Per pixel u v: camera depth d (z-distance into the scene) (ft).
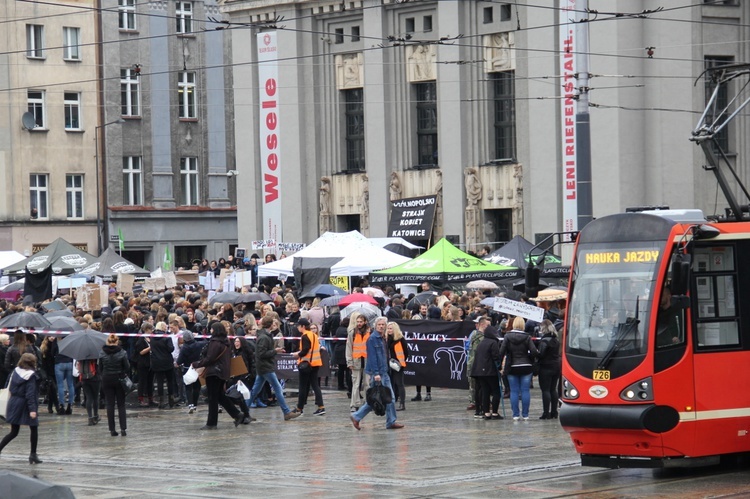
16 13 255.70
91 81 264.52
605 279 71.46
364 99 217.15
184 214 275.18
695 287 70.13
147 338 116.06
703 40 186.60
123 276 166.50
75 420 109.29
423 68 210.59
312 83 224.33
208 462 81.46
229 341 101.91
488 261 150.51
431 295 134.10
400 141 214.69
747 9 190.70
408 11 211.20
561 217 190.49
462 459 79.61
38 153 260.21
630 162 184.24
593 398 70.18
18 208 257.96
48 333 113.29
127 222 269.23
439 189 209.05
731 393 70.69
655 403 68.49
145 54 270.46
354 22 218.59
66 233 263.29
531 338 101.09
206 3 278.05
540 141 192.54
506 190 200.95
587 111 110.22
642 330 69.31
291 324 123.54
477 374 100.07
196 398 112.06
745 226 72.38
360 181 219.61
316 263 149.79
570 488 67.87
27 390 82.74
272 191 214.07
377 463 78.69
